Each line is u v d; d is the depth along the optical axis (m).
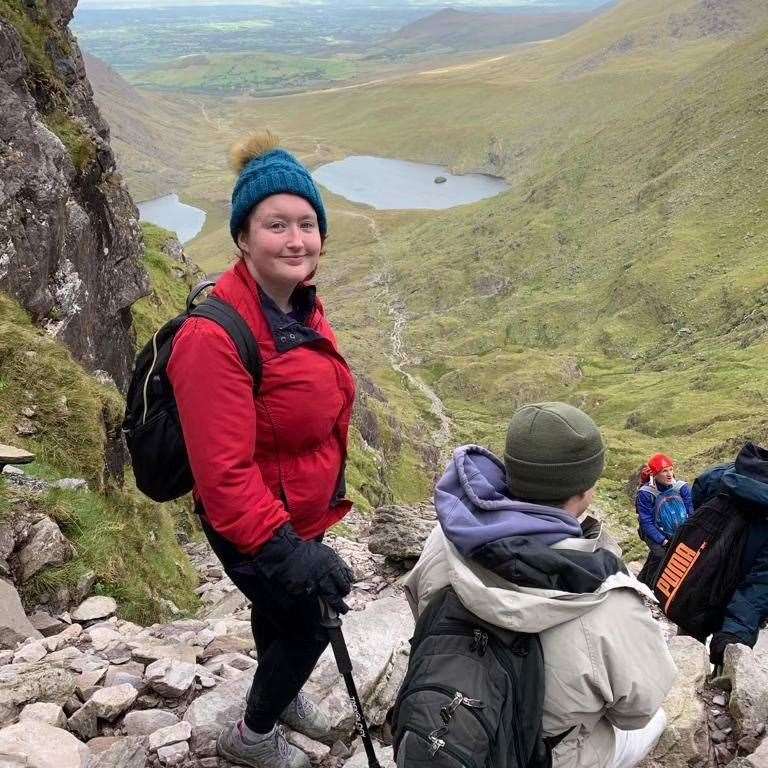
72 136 6.74
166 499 1.63
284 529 1.46
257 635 1.84
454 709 1.21
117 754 1.86
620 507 24.91
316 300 1.63
